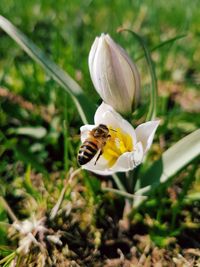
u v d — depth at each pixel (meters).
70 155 0.12
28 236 0.10
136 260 0.10
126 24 0.19
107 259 0.10
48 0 0.20
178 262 0.10
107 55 0.08
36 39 0.18
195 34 0.18
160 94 0.15
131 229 0.11
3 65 0.16
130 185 0.10
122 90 0.09
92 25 0.19
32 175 0.12
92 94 0.14
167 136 0.13
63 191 0.10
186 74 0.16
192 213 0.11
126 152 0.08
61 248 0.10
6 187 0.12
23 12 0.20
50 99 0.14
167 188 0.11
